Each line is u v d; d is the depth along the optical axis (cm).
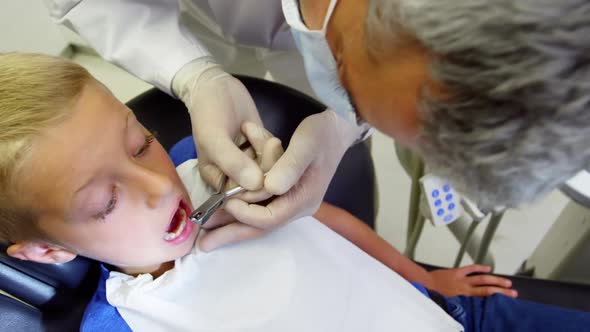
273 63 108
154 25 79
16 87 49
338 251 74
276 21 86
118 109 54
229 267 68
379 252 87
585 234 75
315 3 42
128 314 62
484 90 26
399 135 35
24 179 48
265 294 66
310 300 67
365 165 90
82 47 173
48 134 48
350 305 69
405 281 75
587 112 25
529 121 26
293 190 64
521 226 116
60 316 66
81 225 52
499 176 29
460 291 84
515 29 23
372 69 33
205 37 107
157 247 60
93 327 61
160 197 54
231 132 70
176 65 77
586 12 22
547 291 81
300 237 72
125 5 77
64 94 50
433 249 129
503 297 75
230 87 75
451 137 29
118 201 53
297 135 63
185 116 85
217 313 64
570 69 23
